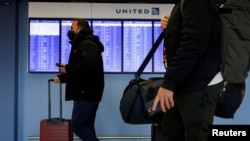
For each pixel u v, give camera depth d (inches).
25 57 190.4
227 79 58.0
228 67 57.8
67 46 186.1
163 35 68.3
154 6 188.1
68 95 152.5
